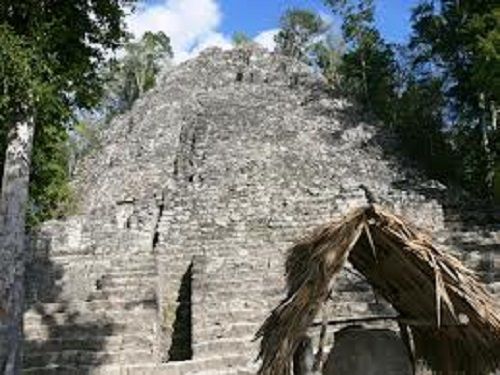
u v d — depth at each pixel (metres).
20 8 8.85
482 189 29.80
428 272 4.67
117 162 34.06
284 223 21.27
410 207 21.09
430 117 34.81
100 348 11.05
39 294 15.68
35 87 8.50
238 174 29.83
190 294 14.58
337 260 4.41
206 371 10.07
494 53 22.98
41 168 12.55
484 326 4.65
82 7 9.52
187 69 44.03
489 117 29.72
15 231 8.37
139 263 16.72
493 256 13.04
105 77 10.16
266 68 43.97
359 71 41.06
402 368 4.64
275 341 4.41
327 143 34.44
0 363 7.70
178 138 35.41
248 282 13.96
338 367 4.64
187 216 22.83
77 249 20.03
